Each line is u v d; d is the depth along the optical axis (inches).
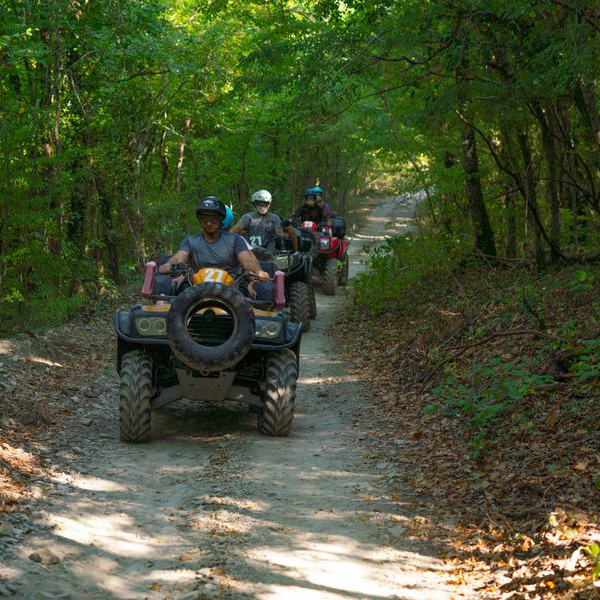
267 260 408.2
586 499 203.5
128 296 676.7
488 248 585.6
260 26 715.4
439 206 724.0
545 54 351.9
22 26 514.3
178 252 303.6
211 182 1019.3
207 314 271.0
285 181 1262.3
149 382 278.2
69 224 629.9
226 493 228.8
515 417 274.5
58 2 532.7
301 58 454.6
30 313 459.5
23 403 307.0
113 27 609.6
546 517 196.9
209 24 818.2
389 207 2514.8
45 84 538.6
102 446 274.8
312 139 962.7
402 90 639.8
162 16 717.3
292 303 523.8
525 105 456.1
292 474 248.4
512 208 593.6
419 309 514.9
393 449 275.9
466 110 469.1
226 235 307.3
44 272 463.8
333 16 495.5
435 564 182.9
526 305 354.3
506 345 363.9
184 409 336.8
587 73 330.3
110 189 736.3
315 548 190.5
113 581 168.9
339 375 412.2
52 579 167.8
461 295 473.7
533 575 168.6
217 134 1026.7
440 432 287.6
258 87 480.7
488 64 422.0
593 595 151.8
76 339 470.0
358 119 813.9
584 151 517.7
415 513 215.5
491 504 213.9
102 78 681.6
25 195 443.5
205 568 176.7
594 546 158.6
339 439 292.0
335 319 585.6
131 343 289.4
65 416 308.5
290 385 289.4
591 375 261.4
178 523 204.5
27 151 507.2
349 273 911.0
